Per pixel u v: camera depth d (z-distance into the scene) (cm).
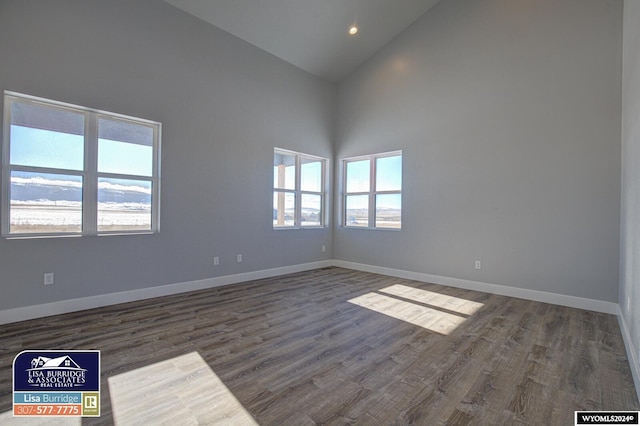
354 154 608
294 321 322
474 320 330
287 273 562
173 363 232
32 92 311
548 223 402
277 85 538
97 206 360
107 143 367
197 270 442
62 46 328
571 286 386
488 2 450
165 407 181
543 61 405
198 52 436
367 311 357
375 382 210
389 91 558
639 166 227
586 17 376
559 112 394
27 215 317
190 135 429
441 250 495
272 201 536
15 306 307
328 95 627
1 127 300
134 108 377
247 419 171
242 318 330
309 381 210
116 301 370
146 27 387
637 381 197
